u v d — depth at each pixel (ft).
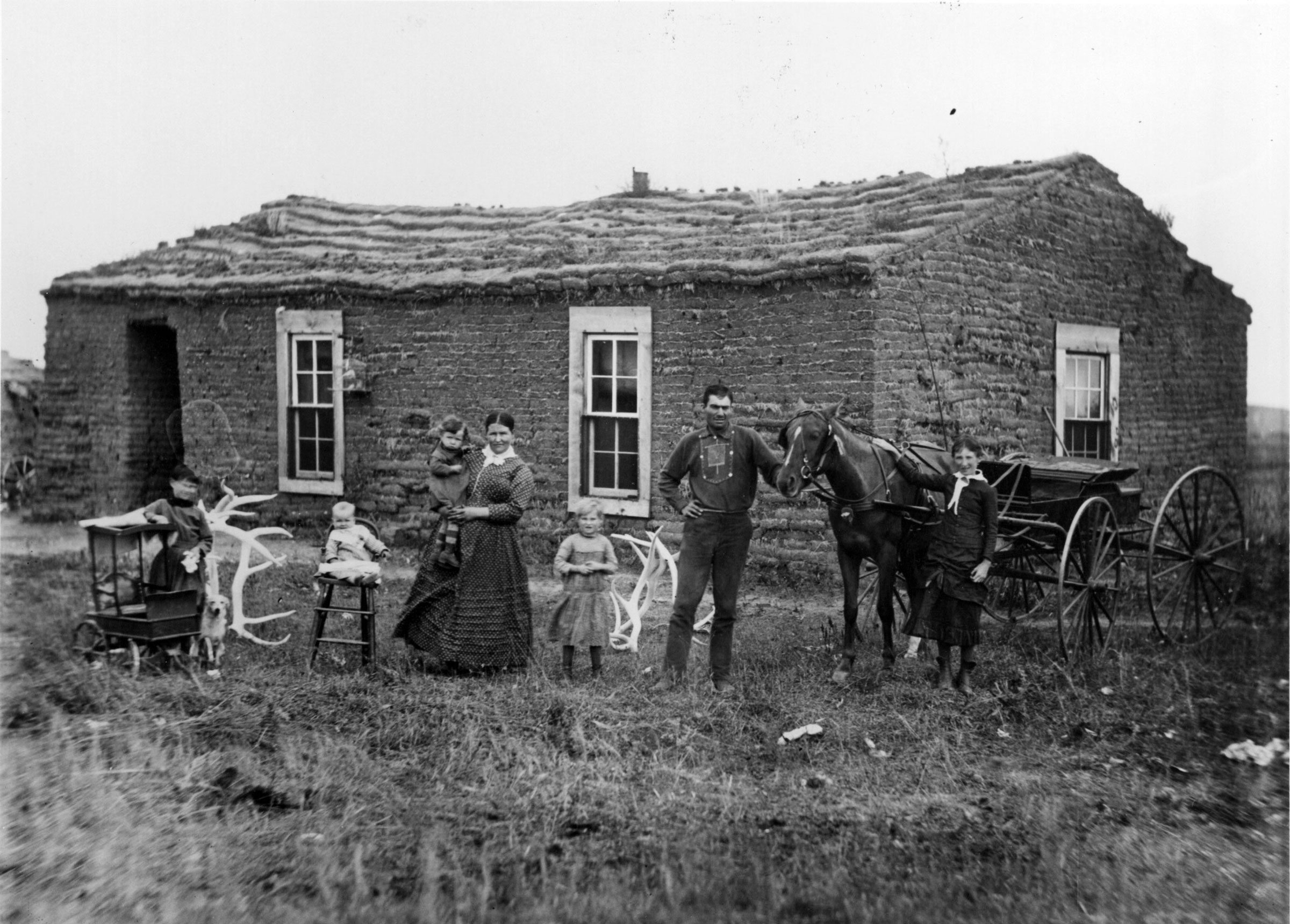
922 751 21.88
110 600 28.43
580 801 19.08
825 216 44.24
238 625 29.27
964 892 16.17
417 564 43.32
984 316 41.47
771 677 26.63
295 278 49.08
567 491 43.37
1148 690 25.70
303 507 49.70
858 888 16.19
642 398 41.22
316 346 49.49
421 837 17.57
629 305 41.45
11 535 50.47
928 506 28.68
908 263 37.81
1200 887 16.60
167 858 17.12
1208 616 33.32
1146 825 18.75
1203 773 21.11
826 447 26.58
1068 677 25.71
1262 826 18.90
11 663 25.50
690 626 25.85
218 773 20.10
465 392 45.57
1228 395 55.01
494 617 26.35
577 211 51.21
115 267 56.44
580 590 26.16
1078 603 29.07
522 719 22.77
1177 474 51.55
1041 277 44.50
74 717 22.74
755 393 38.91
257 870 16.79
